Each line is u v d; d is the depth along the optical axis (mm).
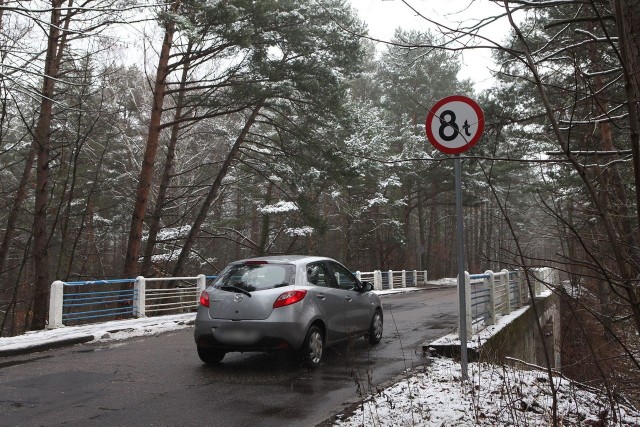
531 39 7746
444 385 6066
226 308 7367
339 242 43094
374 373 7234
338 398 6023
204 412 5551
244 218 29000
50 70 16578
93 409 5676
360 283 9375
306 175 22312
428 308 16469
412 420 4707
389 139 34156
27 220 29781
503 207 3646
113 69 18641
